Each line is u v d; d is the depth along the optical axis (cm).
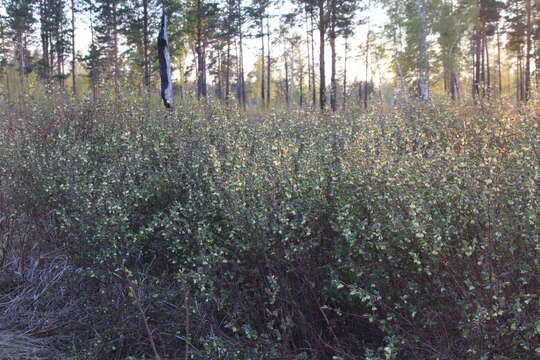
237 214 316
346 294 292
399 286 280
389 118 556
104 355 334
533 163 303
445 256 260
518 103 648
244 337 319
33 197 436
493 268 249
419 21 1916
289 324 291
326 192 339
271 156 369
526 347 228
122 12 2094
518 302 227
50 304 396
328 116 685
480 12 2603
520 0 2738
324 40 1944
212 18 2431
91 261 381
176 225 354
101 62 2150
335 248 298
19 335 358
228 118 598
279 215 304
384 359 273
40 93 686
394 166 312
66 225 401
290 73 3788
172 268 396
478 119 550
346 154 378
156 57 2097
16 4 2744
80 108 620
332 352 308
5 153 487
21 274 425
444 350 259
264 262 322
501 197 265
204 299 343
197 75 804
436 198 282
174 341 340
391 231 275
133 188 402
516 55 3069
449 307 262
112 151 487
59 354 338
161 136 498
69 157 443
